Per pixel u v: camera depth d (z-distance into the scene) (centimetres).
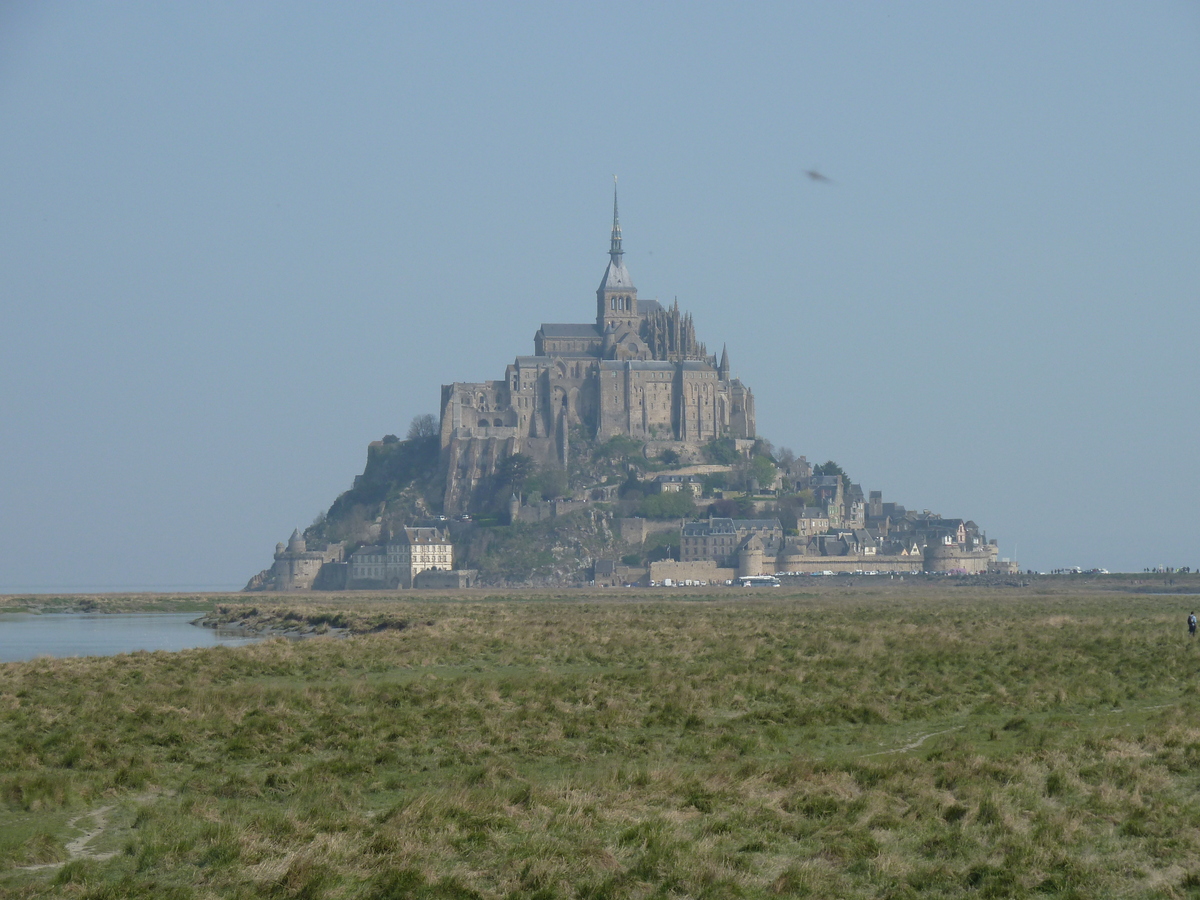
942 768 15062
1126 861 11975
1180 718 18425
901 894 11212
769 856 12225
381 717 18875
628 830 12644
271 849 12169
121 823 13475
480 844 12300
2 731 18188
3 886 11400
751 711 19875
